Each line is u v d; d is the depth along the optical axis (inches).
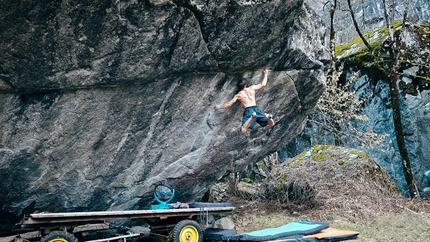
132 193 258.2
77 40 175.2
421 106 507.8
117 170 239.5
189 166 270.2
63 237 188.4
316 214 359.6
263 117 248.8
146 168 251.4
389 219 349.7
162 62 208.5
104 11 171.6
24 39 162.6
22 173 206.8
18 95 183.0
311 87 302.0
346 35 819.4
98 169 231.0
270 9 221.8
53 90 190.5
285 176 446.0
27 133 194.9
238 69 246.1
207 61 224.5
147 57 200.2
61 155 212.7
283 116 307.1
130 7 177.2
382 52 553.9
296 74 280.8
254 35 227.9
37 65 173.6
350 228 320.2
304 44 267.3
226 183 492.7
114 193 250.8
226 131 272.1
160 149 248.8
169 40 200.5
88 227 218.5
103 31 178.5
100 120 213.5
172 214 223.5
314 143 646.5
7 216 225.8
